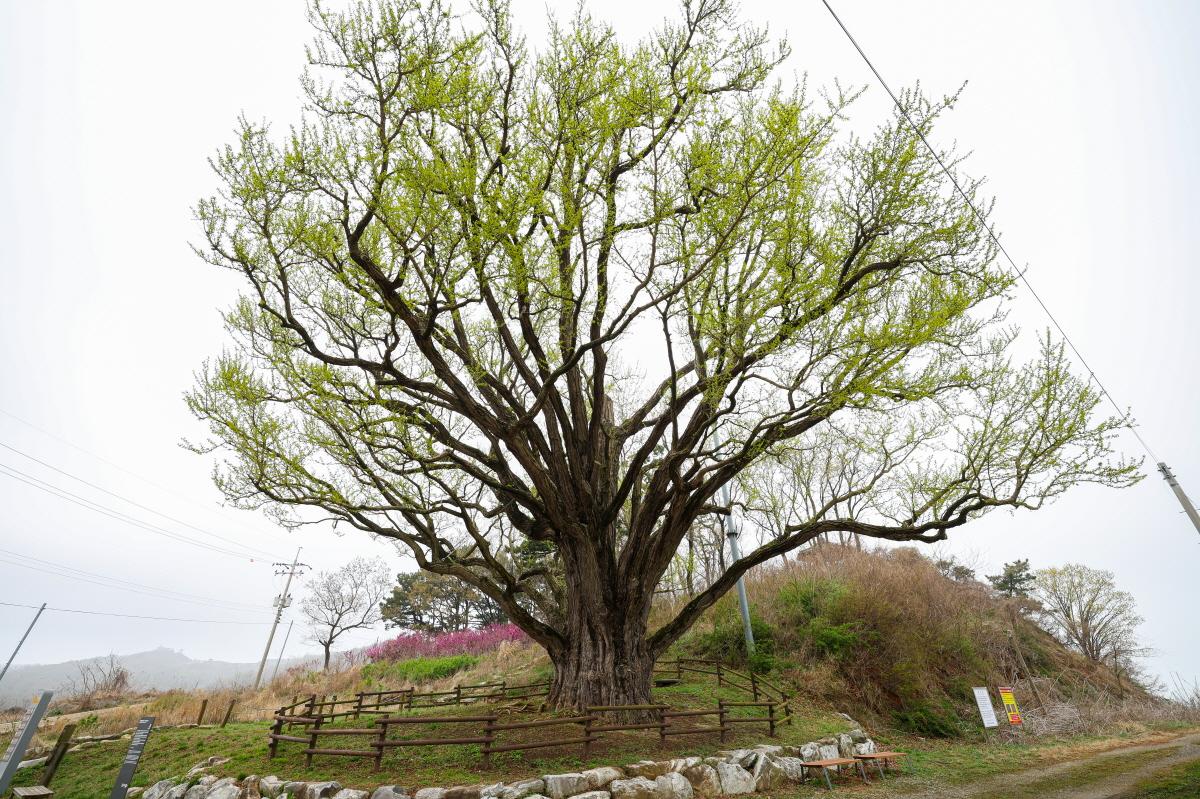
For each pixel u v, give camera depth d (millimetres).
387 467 11727
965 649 18203
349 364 9883
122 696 28766
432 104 8734
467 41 9258
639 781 8109
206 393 11086
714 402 9703
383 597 46500
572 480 11219
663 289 9930
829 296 9266
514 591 11961
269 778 8641
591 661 10484
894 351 9453
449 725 10609
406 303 9297
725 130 9438
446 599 43750
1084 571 32875
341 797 7680
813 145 9180
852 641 15570
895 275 10141
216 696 23969
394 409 10227
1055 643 26969
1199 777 9148
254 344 11602
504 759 8547
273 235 9953
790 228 9031
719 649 16844
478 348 13125
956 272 9602
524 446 10469
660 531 11477
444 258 9055
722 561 23875
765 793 9086
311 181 8984
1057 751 13156
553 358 13680
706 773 8812
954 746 13492
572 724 9672
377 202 8586
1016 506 9781
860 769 10508
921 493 11672
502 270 8883
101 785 11336
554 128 9609
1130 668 29484
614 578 11156
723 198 8766
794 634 16625
